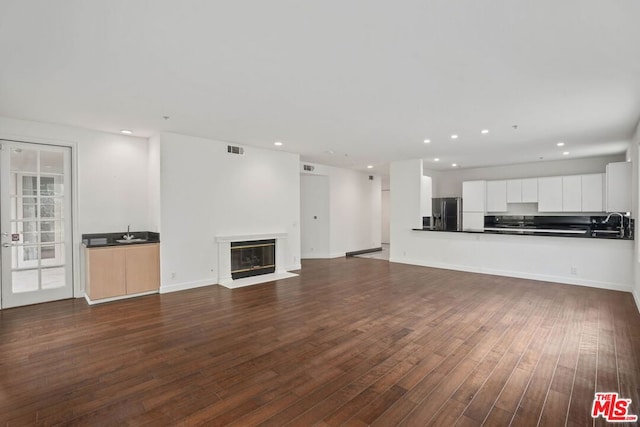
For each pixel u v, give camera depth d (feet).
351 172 31.37
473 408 7.01
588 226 24.32
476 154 23.06
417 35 7.41
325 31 7.25
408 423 6.54
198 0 6.10
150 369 8.82
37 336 11.16
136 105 12.40
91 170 16.29
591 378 8.20
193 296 16.22
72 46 7.88
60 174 15.65
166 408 7.08
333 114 13.57
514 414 6.79
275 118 14.19
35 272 14.99
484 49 8.05
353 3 6.21
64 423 6.61
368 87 10.59
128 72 9.40
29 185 14.82
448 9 6.40
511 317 12.84
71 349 10.11
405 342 10.52
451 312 13.53
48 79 9.84
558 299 15.37
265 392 7.69
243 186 20.22
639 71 9.29
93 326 12.12
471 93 11.09
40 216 15.11
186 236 17.72
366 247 33.17
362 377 8.35
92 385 8.03
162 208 16.83
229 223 19.58
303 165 26.53
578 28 7.05
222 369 8.80
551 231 24.13
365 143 19.47
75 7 6.29
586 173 24.43
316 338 10.89
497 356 9.48
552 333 11.16
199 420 6.66
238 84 10.34
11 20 6.72
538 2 6.14
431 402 7.25
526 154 22.88
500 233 21.16
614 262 17.22
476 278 20.17
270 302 15.16
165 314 13.48
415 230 25.22
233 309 14.12
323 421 6.62
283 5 6.28
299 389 7.81
